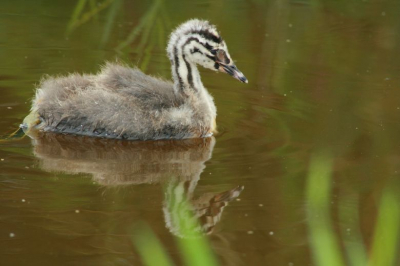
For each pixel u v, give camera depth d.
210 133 14.62
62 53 18.64
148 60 18.44
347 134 14.45
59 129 14.35
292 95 16.67
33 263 9.77
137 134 14.21
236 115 15.51
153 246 10.21
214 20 20.88
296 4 22.33
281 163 12.99
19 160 12.88
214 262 9.95
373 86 17.22
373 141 14.08
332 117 15.38
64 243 10.25
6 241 10.24
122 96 14.34
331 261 8.48
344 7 22.20
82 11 21.30
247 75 17.84
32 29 20.02
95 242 10.29
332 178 12.52
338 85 17.30
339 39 20.20
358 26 21.05
